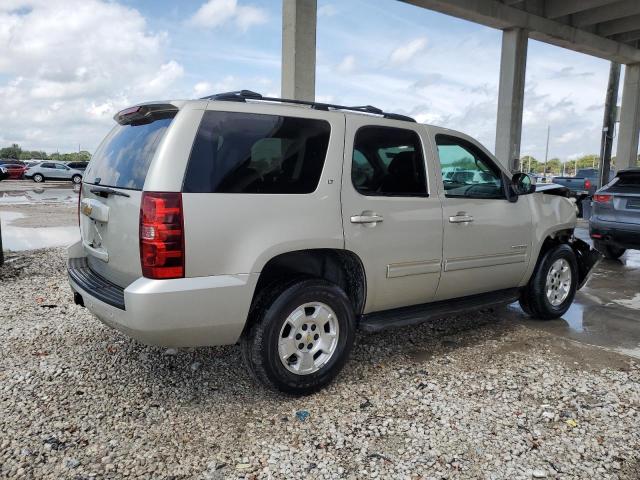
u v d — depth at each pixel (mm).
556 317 5102
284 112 3258
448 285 4113
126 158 3176
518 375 3707
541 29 15438
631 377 3688
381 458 2660
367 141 3594
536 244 4766
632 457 2684
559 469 2574
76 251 3953
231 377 3635
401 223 3680
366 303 3621
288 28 9883
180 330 2848
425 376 3682
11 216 14047
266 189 3090
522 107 15664
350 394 3395
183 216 2787
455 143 4223
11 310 5117
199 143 2908
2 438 2789
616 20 16906
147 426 2961
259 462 2621
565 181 18516
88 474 2494
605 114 17234
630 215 7426
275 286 3213
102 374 3648
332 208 3324
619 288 6617
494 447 2768
